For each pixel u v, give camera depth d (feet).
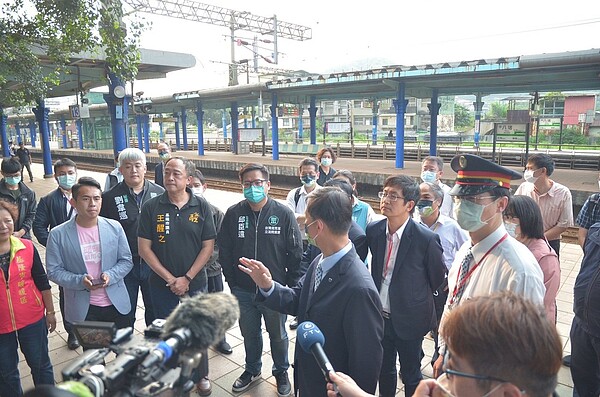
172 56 36.94
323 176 20.54
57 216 13.87
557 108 107.14
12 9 21.80
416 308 8.68
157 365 2.84
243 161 70.13
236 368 11.73
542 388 3.05
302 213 15.47
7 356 8.96
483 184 6.41
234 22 84.53
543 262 7.89
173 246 10.67
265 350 12.78
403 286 8.70
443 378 3.67
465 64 43.14
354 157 80.38
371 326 6.07
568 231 28.43
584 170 55.52
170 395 2.89
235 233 10.68
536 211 8.26
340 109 166.81
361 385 6.00
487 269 6.52
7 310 8.80
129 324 11.44
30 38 22.77
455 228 11.51
